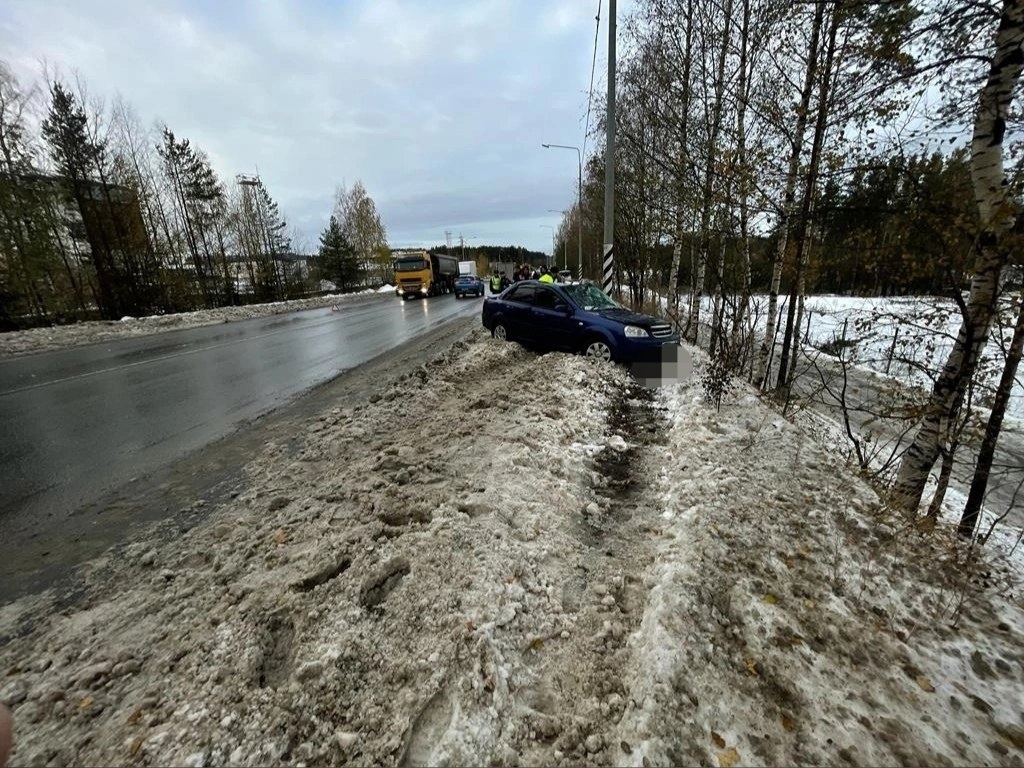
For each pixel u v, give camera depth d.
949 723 1.88
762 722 1.82
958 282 3.69
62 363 9.55
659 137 12.12
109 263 21.70
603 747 1.72
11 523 3.45
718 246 9.60
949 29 3.69
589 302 8.77
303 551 2.76
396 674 1.95
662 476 4.04
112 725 1.74
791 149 6.56
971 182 3.61
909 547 3.13
